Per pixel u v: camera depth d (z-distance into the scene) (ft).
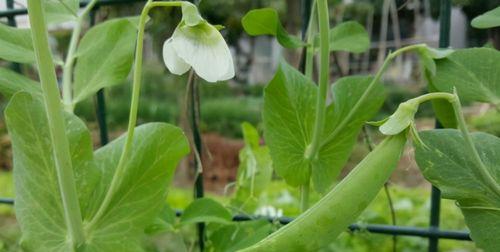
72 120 0.80
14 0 1.17
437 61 0.89
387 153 0.68
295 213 2.32
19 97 0.75
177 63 0.68
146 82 11.06
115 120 10.02
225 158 8.55
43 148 0.77
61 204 0.78
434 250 0.99
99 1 1.11
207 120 11.53
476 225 0.75
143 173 0.81
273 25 0.95
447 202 3.82
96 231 0.79
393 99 9.71
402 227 1.02
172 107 10.58
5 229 2.71
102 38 1.01
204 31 0.67
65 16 1.04
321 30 0.85
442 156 0.76
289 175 0.94
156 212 0.81
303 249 0.69
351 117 0.94
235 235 1.03
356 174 0.68
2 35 0.95
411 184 5.37
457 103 0.69
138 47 0.71
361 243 2.41
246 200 1.25
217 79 0.66
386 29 10.21
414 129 0.67
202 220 0.98
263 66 16.48
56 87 0.70
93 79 0.99
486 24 0.87
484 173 0.72
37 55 0.69
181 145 0.82
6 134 8.85
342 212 0.68
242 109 12.09
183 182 6.79
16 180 0.76
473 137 0.76
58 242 0.77
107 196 0.78
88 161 0.80
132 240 0.80
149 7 0.69
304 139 0.93
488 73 0.86
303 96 0.93
